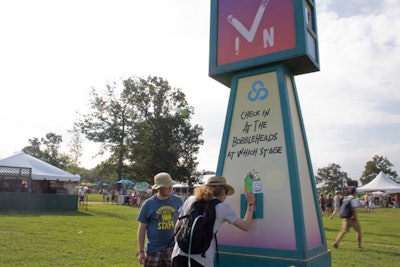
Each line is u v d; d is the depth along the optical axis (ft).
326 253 12.28
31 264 18.97
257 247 11.39
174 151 137.59
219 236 12.32
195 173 148.36
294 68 13.15
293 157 11.41
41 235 29.30
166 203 13.07
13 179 62.90
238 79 13.51
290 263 10.53
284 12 12.46
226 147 13.06
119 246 25.67
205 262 9.12
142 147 137.49
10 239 26.48
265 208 11.57
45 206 60.13
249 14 13.39
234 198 12.39
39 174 61.21
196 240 9.01
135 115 140.46
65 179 64.95
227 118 13.25
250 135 12.63
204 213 9.40
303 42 11.76
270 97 12.52
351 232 40.27
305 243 10.65
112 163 138.92
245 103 13.09
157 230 12.75
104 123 138.62
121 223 43.21
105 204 101.71
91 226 38.24
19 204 56.95
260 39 12.88
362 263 21.71
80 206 84.02
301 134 12.94
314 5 13.99
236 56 13.42
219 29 14.17
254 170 12.16
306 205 11.98
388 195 139.33
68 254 22.08
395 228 45.75
